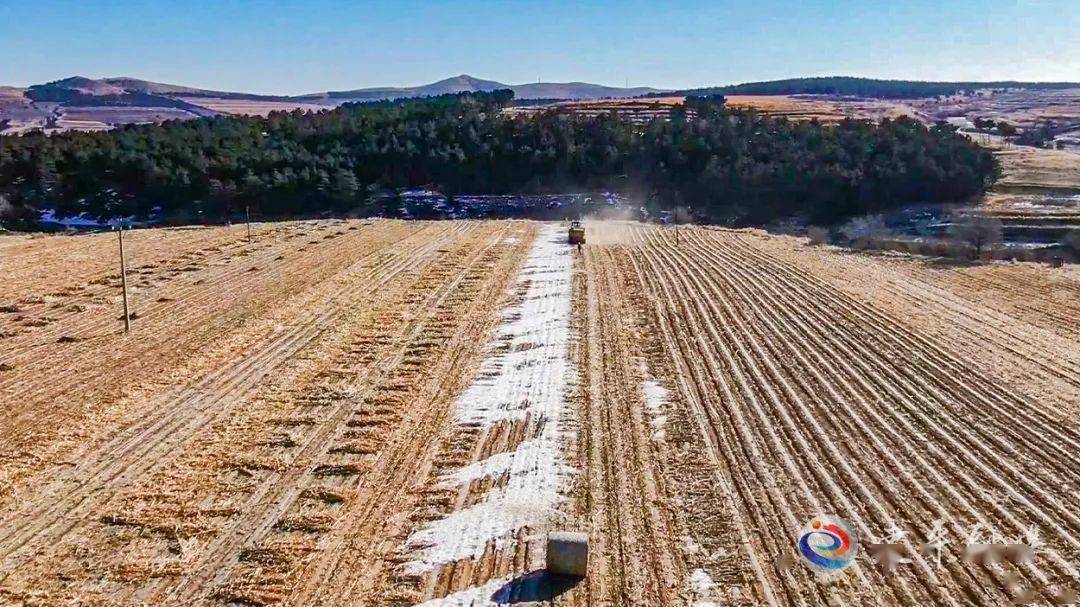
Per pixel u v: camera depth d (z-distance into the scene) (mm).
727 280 30812
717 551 12125
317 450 15758
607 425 16828
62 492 14062
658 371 20203
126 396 18656
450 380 19656
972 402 18000
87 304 27484
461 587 11305
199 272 32719
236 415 17531
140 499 13812
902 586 11195
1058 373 19859
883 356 21375
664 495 13859
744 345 22406
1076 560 11734
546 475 14594
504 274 31688
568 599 11000
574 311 25859
